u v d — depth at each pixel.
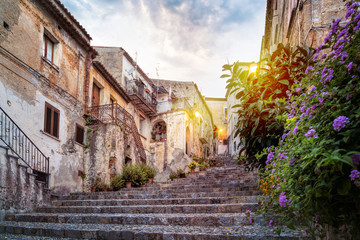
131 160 15.62
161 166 21.05
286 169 3.00
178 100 22.86
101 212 7.05
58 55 11.20
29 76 9.43
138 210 6.65
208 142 32.38
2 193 6.75
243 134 6.60
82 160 12.10
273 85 6.09
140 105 19.78
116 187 11.71
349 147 2.35
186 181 12.44
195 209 6.07
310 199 2.53
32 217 6.54
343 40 2.92
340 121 2.30
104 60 19.17
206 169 18.52
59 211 7.56
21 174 7.46
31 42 9.70
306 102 3.15
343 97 2.66
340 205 2.50
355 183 2.13
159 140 21.69
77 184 11.46
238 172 13.83
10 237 5.17
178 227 5.07
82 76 12.88
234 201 6.57
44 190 8.39
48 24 10.73
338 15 6.13
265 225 4.73
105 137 12.40
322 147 2.41
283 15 10.07
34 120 9.46
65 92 11.45
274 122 5.55
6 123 8.20
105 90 15.21
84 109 12.75
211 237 4.22
